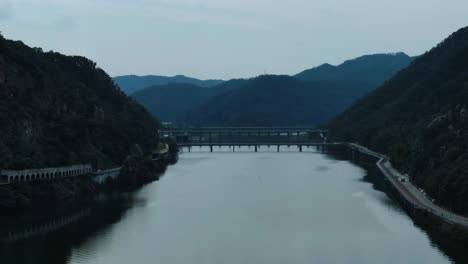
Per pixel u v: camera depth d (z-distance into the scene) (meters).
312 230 193.00
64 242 176.12
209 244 175.75
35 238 180.12
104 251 167.62
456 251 167.75
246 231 191.62
